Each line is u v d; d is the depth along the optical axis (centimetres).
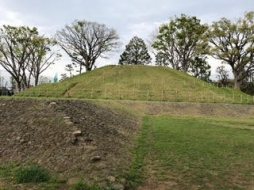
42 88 5241
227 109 3669
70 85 5294
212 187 792
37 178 746
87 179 760
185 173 900
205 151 1198
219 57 6844
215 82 8956
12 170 810
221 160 1073
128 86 5234
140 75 6100
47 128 1111
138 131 1639
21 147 964
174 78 5909
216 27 6738
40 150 940
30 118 1215
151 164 976
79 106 1712
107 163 880
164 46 7969
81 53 7881
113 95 4634
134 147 1203
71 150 939
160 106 3531
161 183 806
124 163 935
